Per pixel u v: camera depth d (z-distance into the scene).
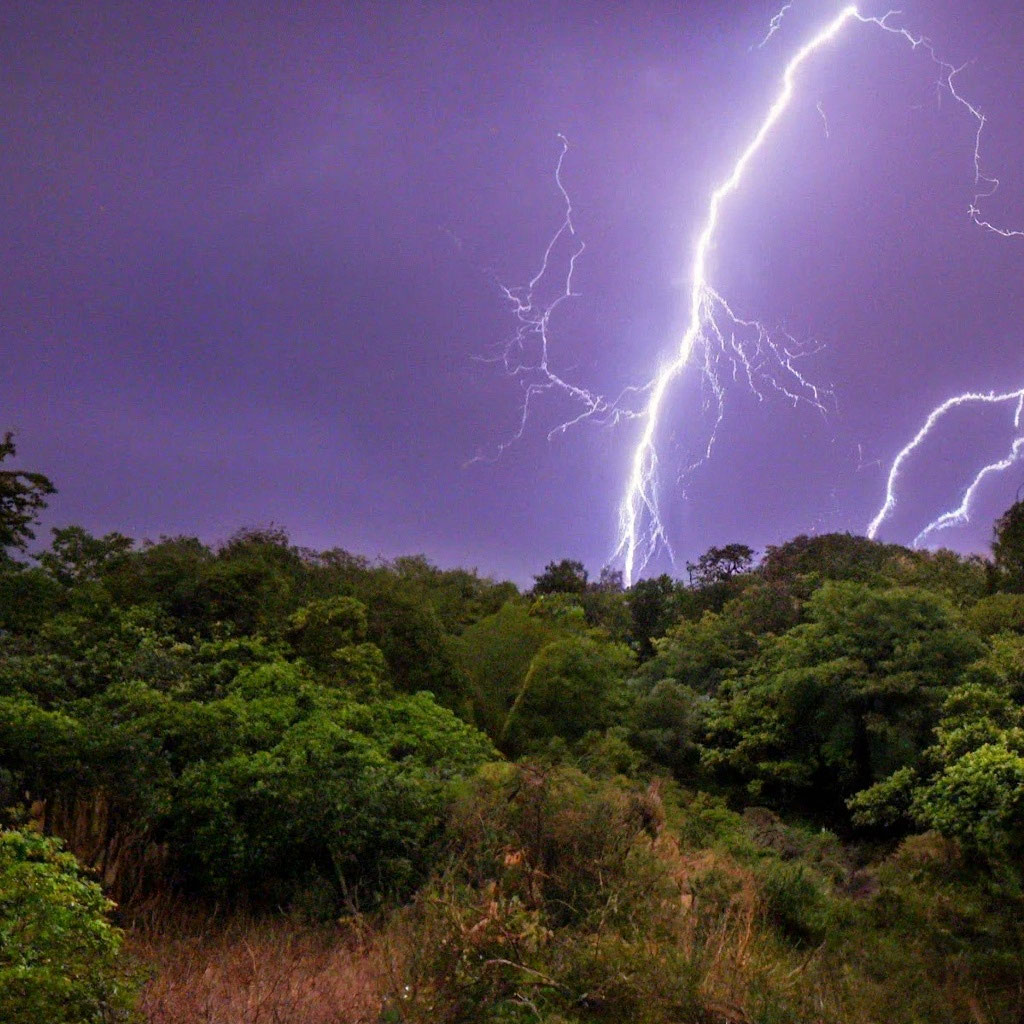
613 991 5.59
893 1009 7.05
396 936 6.39
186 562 14.60
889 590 18.75
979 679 15.84
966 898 10.28
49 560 14.18
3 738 7.87
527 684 18.67
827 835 14.55
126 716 9.23
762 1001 5.75
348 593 17.03
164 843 8.17
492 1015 5.22
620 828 8.28
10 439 13.64
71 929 4.46
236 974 6.13
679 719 19.45
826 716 17.39
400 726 12.09
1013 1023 7.31
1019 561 25.25
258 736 9.52
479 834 8.20
